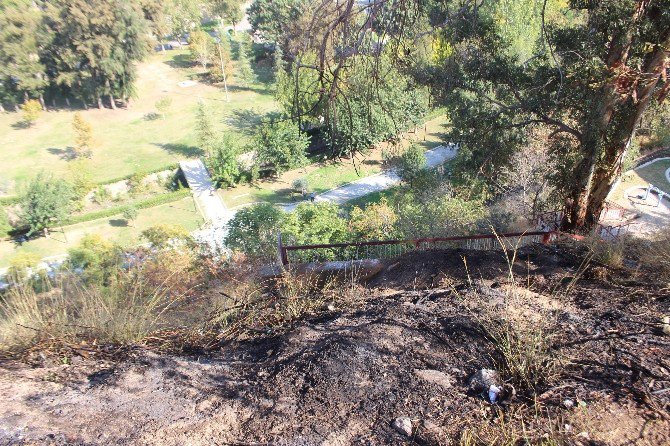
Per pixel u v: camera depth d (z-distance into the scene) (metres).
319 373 3.17
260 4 45.78
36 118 38.81
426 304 4.14
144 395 3.07
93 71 40.31
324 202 14.44
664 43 7.79
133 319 4.21
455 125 11.34
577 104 9.06
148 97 43.81
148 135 37.62
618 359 3.06
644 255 4.86
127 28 38.97
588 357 3.13
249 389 3.14
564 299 4.04
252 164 29.70
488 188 15.01
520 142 11.64
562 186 9.70
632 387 2.80
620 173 9.95
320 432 2.66
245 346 3.87
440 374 3.08
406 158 19.17
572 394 2.80
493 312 3.74
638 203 16.98
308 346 3.56
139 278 5.52
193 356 3.73
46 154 34.91
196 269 8.34
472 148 11.75
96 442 2.59
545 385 2.91
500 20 10.92
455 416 2.71
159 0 48.34
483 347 3.33
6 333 3.82
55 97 43.12
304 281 5.73
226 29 57.97
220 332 4.18
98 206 29.64
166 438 2.65
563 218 9.81
